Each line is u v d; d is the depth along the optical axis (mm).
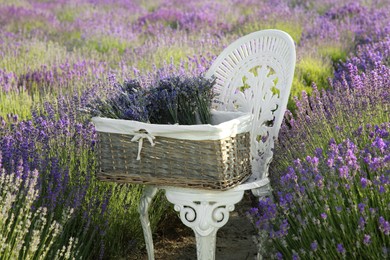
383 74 4664
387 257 2639
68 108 4664
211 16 13352
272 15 12602
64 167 3676
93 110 3076
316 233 2959
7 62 7914
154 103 3201
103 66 7703
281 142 3830
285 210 2902
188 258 3893
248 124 3113
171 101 3201
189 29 12000
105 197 3572
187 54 8188
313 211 2998
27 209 2939
